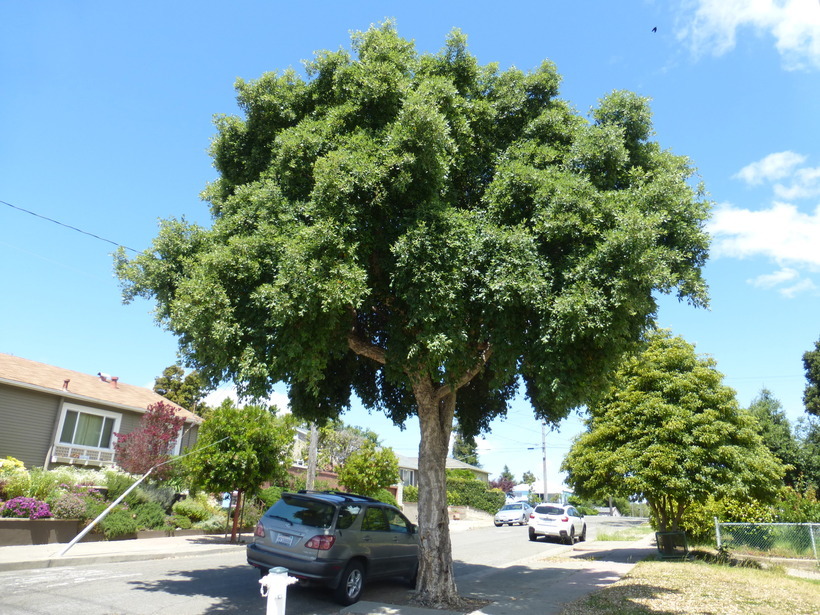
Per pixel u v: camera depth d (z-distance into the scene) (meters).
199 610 8.30
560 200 8.20
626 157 9.20
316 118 10.07
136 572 11.38
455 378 9.43
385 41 9.84
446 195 9.62
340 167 8.33
